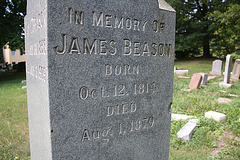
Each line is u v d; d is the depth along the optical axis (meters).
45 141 2.14
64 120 2.02
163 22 2.61
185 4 22.45
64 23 1.90
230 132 4.81
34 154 2.90
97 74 2.16
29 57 2.91
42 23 1.98
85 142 2.19
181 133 4.47
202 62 21.73
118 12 2.21
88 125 2.18
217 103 6.89
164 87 2.76
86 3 1.99
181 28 22.97
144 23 2.43
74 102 2.05
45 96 2.00
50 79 1.90
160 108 2.77
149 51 2.53
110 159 2.40
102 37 2.13
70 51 1.97
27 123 5.16
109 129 2.34
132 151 2.58
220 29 22.61
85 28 2.02
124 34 2.28
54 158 2.01
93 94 2.16
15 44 14.52
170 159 3.57
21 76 15.98
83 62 2.05
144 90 2.56
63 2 1.87
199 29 22.69
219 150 4.00
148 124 2.68
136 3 2.33
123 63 2.33
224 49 31.58
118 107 2.37
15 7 15.00
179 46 22.97
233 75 12.88
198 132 4.60
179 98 7.70
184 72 15.30
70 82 2.00
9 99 7.72
